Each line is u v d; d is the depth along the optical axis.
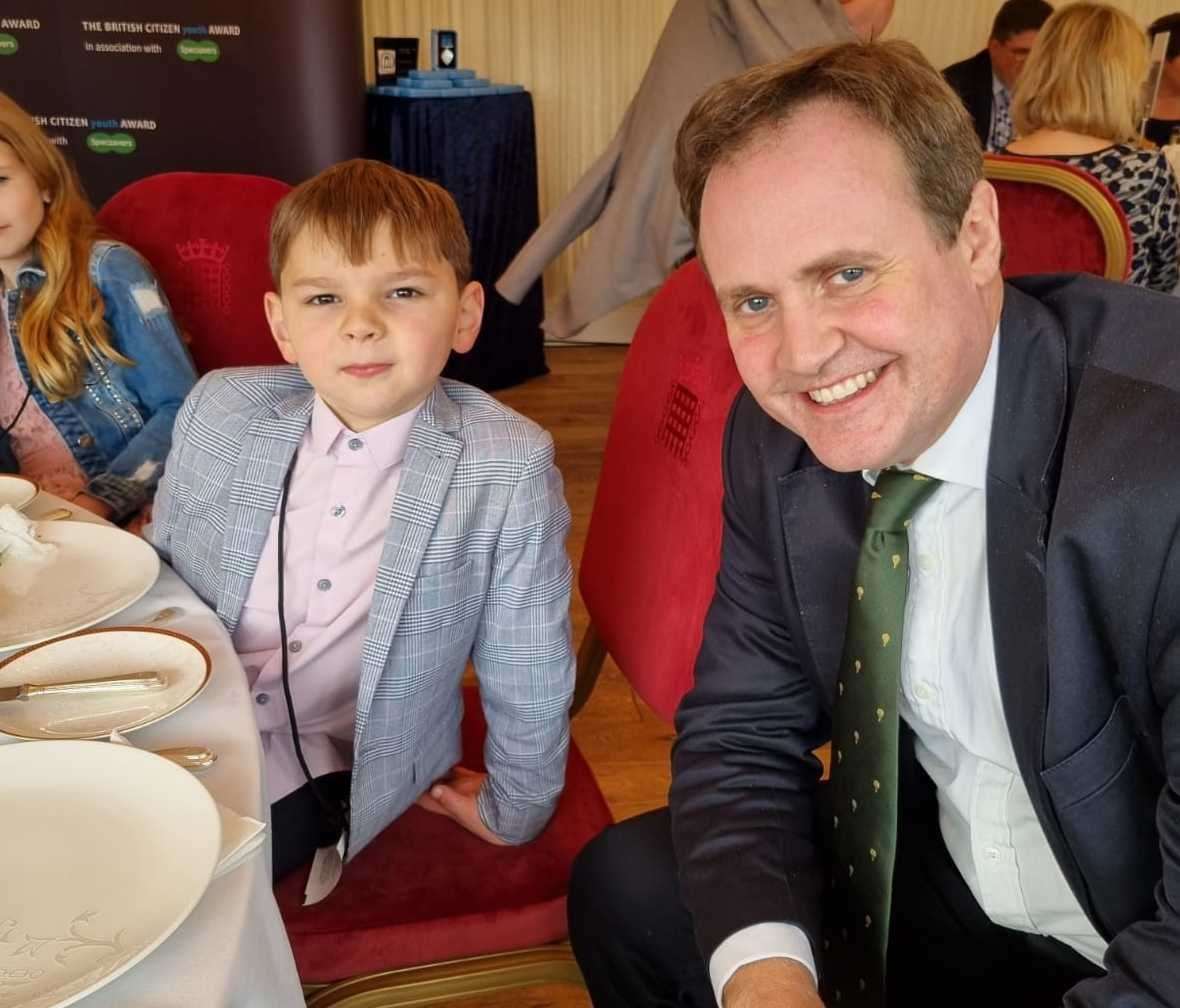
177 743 0.78
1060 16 2.42
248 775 0.75
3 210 1.65
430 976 1.10
